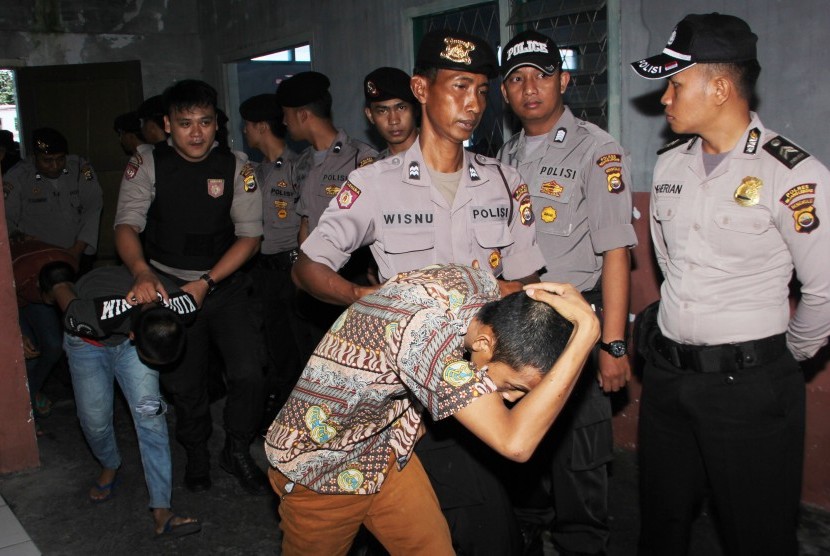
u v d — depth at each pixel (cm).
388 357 172
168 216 337
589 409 263
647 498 238
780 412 209
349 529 204
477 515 228
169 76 706
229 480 365
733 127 213
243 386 344
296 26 561
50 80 651
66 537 321
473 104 207
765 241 208
